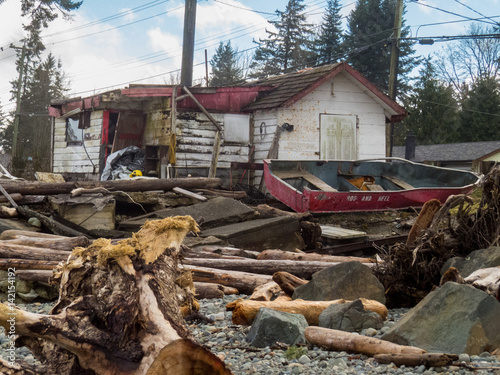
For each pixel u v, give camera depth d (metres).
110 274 3.33
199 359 2.97
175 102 16.08
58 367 3.28
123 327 3.12
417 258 7.02
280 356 4.61
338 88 17.95
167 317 3.25
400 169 16.69
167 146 16.34
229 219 11.34
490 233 7.41
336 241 11.64
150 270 3.36
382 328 5.23
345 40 50.84
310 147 17.44
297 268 8.02
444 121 41.81
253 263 8.06
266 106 16.88
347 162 16.23
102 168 17.38
